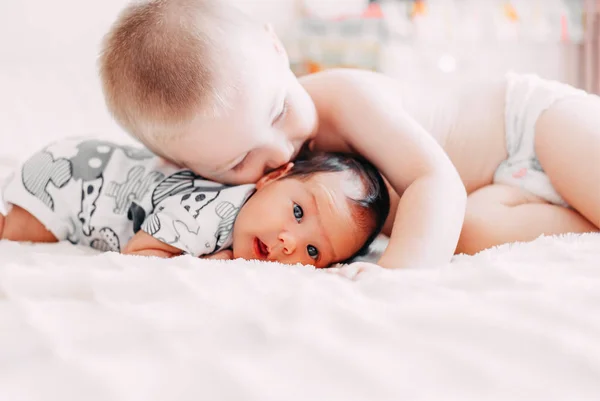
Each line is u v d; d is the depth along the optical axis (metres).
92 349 0.48
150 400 0.40
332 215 0.94
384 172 1.02
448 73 2.59
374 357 0.46
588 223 1.03
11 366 0.45
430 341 0.49
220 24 0.93
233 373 0.43
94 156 1.12
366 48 2.44
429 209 0.89
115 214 1.05
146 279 0.64
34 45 2.20
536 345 0.47
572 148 1.01
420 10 2.55
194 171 1.02
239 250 0.96
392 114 1.02
